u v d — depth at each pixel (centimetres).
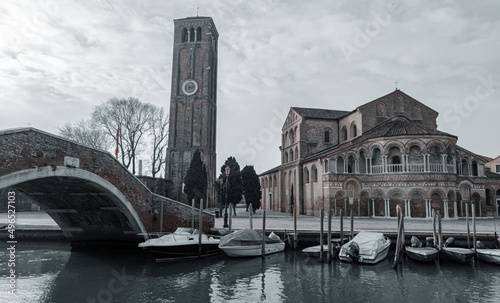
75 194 2175
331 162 3909
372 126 4434
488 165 5769
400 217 1980
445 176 3631
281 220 3588
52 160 1633
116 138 4816
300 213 4741
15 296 1491
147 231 2381
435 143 3719
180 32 6222
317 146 4953
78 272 1892
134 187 2278
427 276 1786
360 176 3884
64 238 2894
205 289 1581
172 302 1410
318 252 2142
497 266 1981
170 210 2570
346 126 4847
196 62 6109
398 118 4378
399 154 3859
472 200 4100
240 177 4572
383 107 4503
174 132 5909
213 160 6425
